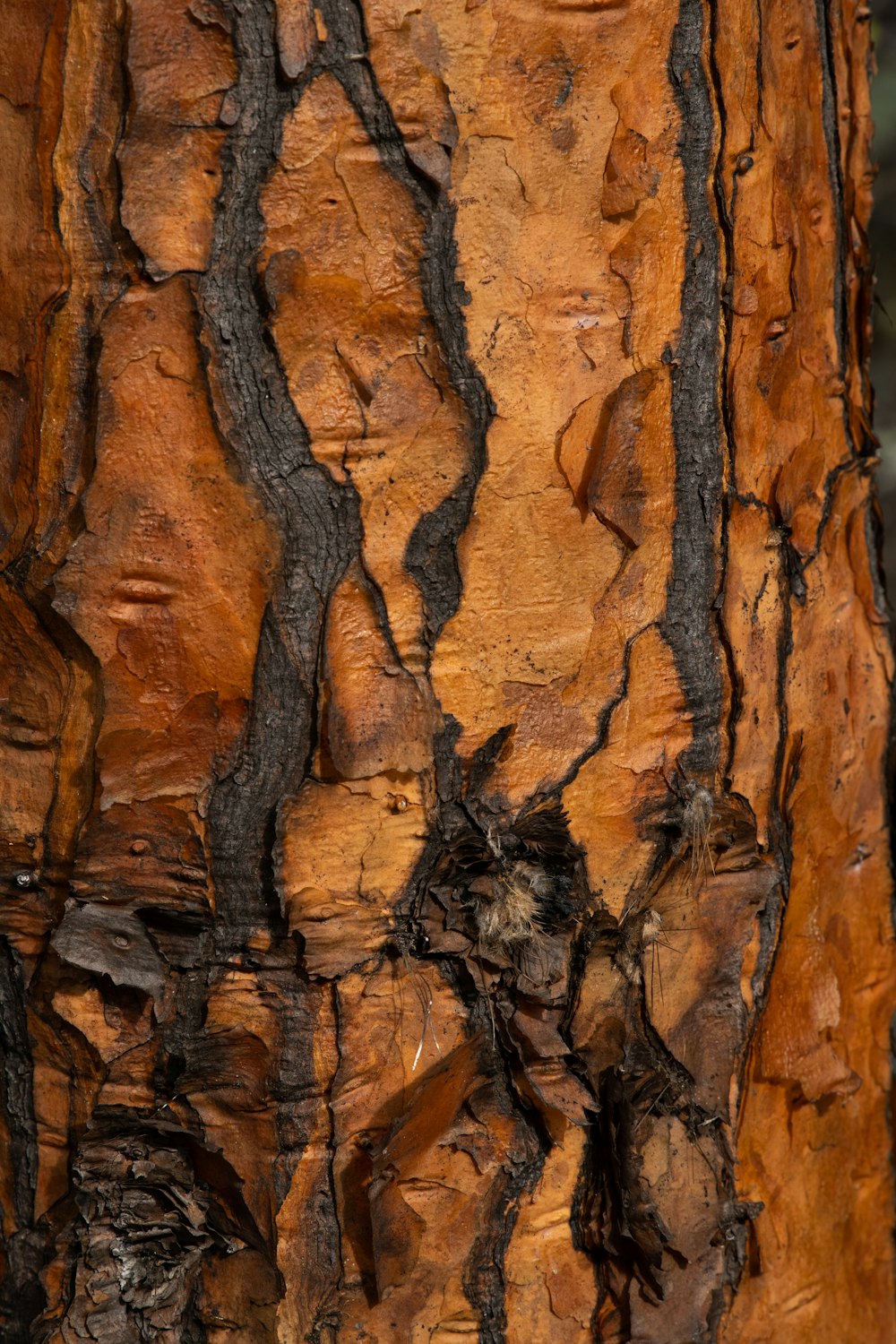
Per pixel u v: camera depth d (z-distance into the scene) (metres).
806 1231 1.69
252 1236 1.59
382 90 1.53
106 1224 1.60
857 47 1.68
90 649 1.57
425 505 1.56
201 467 1.55
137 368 1.55
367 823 1.57
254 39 1.53
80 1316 1.60
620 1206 1.61
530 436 1.56
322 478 1.55
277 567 1.55
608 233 1.56
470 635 1.57
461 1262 1.60
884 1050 1.76
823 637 1.67
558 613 1.58
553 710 1.58
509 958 1.59
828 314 1.66
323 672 1.56
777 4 1.61
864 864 1.72
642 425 1.58
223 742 1.56
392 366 1.55
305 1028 1.57
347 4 1.53
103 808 1.57
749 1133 1.65
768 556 1.63
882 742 1.73
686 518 1.59
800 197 1.63
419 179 1.54
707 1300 1.63
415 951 1.58
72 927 1.58
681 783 1.60
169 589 1.56
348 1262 1.59
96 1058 1.59
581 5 1.55
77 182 1.54
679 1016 1.62
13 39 1.54
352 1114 1.58
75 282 1.55
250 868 1.57
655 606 1.59
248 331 1.54
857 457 1.69
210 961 1.58
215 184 1.53
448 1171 1.60
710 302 1.58
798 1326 1.69
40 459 1.56
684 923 1.62
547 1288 1.62
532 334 1.56
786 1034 1.67
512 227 1.55
